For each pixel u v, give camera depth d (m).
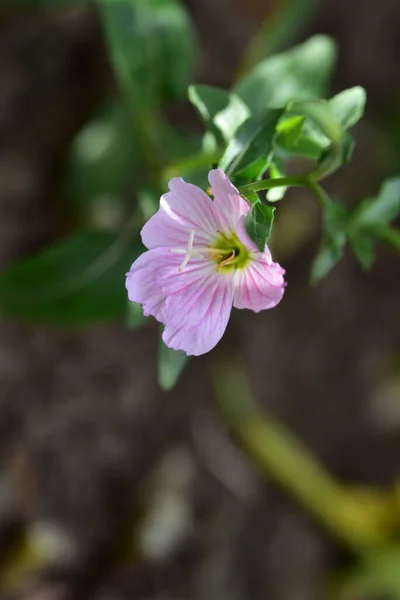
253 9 0.55
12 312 0.44
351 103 0.37
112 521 0.55
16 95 0.51
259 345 0.60
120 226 0.51
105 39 0.52
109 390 0.54
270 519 0.61
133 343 0.55
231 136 0.38
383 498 0.64
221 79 0.55
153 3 0.45
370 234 0.40
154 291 0.35
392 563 0.61
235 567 0.59
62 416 0.53
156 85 0.46
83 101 0.52
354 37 0.59
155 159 0.49
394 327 0.63
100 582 0.54
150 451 0.57
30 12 0.51
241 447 0.60
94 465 0.54
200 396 0.59
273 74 0.44
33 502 0.53
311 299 0.60
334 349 0.62
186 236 0.35
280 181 0.36
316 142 0.37
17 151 0.51
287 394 0.62
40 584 0.53
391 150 0.60
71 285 0.44
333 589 0.62
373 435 0.64
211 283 0.36
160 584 0.55
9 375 0.52
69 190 0.51
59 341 0.53
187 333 0.36
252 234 0.34
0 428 0.52
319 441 0.63
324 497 0.62
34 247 0.51
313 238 0.58
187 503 0.57
